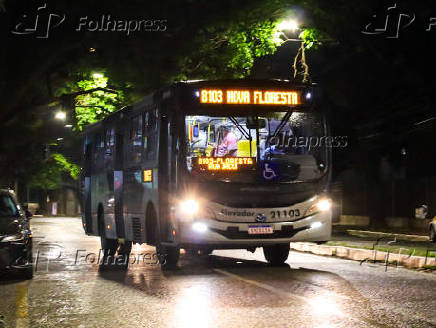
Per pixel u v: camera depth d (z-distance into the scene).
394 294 10.10
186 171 13.63
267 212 13.69
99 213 20.53
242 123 13.92
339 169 41.94
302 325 7.84
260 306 9.14
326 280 11.82
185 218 13.56
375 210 39.06
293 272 13.20
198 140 13.78
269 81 14.20
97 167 20.73
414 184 34.31
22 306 9.62
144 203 15.83
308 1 23.45
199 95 13.83
